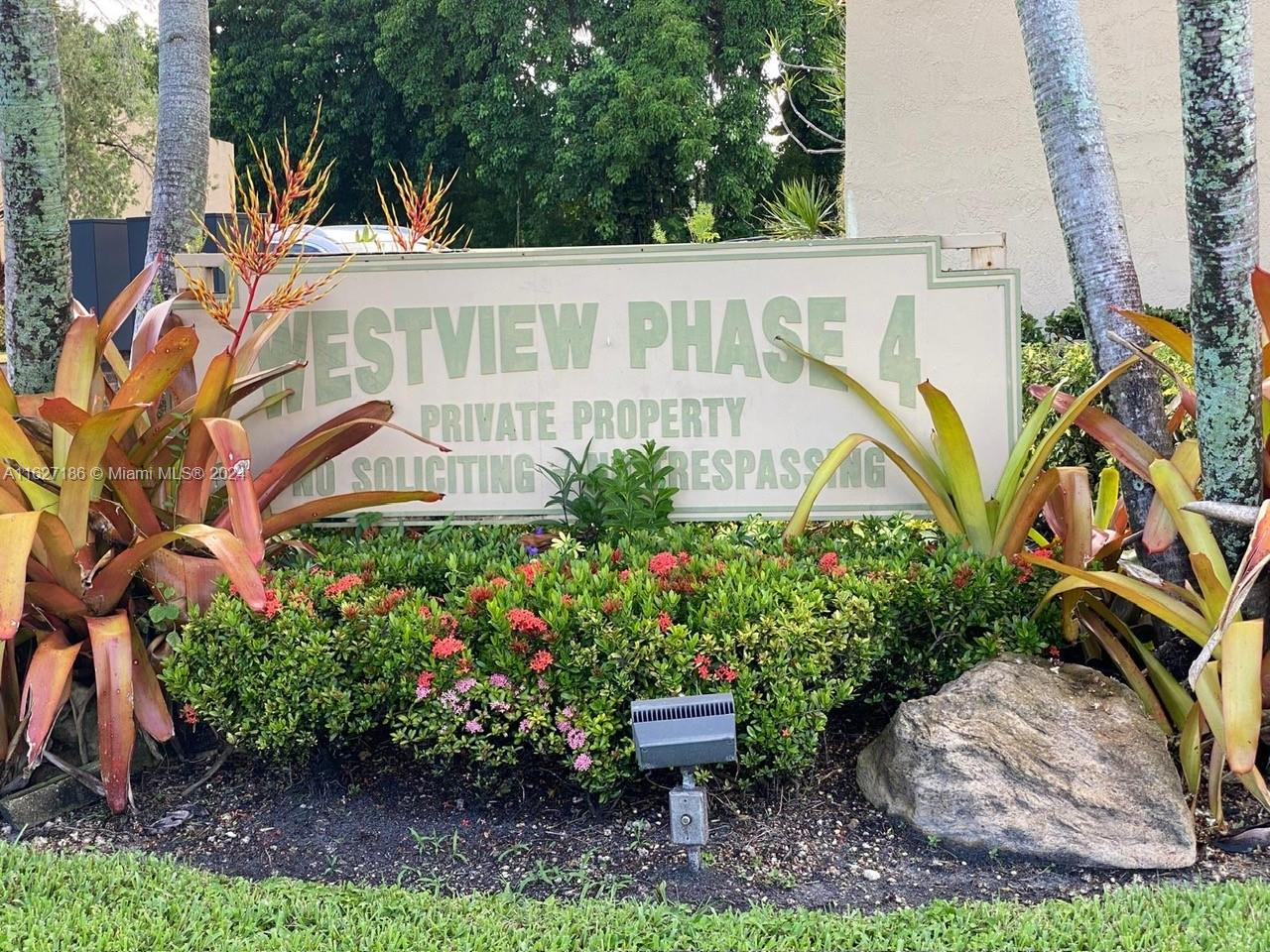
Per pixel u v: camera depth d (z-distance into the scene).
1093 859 3.26
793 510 4.75
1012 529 4.21
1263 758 3.77
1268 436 3.93
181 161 5.70
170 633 3.81
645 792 3.70
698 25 21.30
